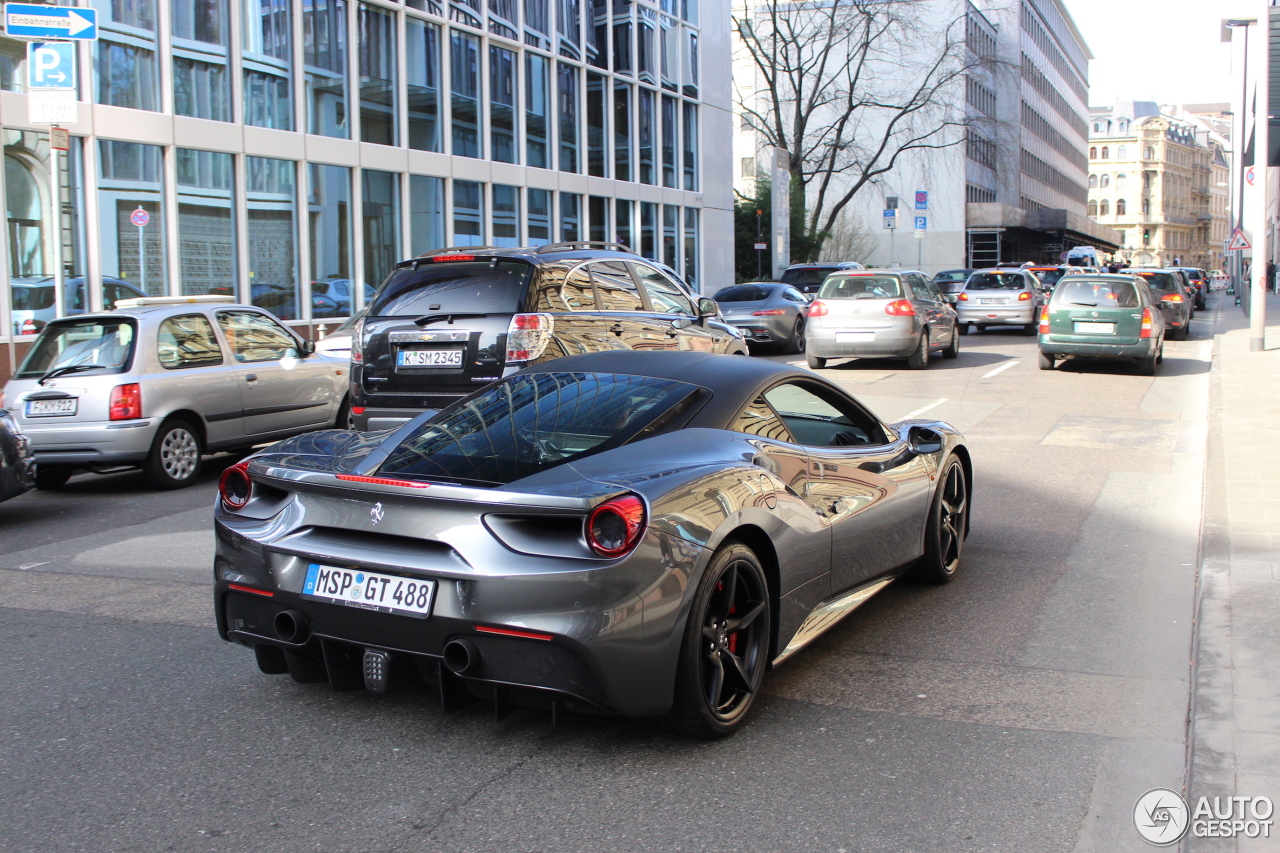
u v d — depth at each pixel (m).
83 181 15.31
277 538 3.67
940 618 5.12
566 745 3.66
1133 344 16.30
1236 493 7.46
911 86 69.00
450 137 22.27
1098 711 3.96
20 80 14.52
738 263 43.03
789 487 4.09
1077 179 120.25
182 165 16.73
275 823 3.13
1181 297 24.19
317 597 3.56
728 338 11.65
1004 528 6.97
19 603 5.60
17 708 4.06
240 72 17.62
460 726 3.83
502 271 8.76
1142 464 9.22
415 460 3.75
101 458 8.80
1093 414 12.30
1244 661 4.21
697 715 3.54
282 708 4.02
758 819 3.13
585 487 3.38
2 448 7.49
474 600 3.30
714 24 32.94
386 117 20.75
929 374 17.09
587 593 3.24
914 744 3.67
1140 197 164.62
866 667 4.46
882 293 17.47
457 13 22.38
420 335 8.68
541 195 25.34
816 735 3.75
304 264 18.97
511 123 24.30
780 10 47.38
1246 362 17.39
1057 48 104.31
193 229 16.97
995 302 26.06
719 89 33.34
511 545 3.31
